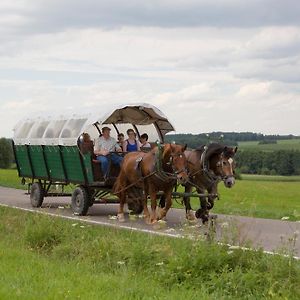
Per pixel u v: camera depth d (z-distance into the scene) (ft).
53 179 66.95
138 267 35.37
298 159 190.29
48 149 66.69
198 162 53.78
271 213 64.64
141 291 29.50
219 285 31.19
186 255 33.73
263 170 192.95
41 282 30.42
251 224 54.60
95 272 35.01
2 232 52.37
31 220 53.88
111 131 67.31
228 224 42.55
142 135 65.26
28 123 71.61
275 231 51.93
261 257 33.78
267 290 29.99
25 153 71.56
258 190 121.19
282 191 121.19
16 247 44.01
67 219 53.98
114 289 29.71
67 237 45.88
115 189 58.65
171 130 65.26
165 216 57.98
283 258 32.73
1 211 64.23
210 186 54.13
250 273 31.30
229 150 53.21
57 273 33.17
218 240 37.22
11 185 105.50
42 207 69.46
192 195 53.36
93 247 41.04
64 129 63.72
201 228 48.49
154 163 53.26
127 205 68.59
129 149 63.57
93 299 27.22
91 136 66.08
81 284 30.30
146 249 36.63
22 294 27.45
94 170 60.39
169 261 34.27
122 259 37.76
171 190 54.60
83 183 61.67
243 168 193.67
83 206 61.52
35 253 42.11
